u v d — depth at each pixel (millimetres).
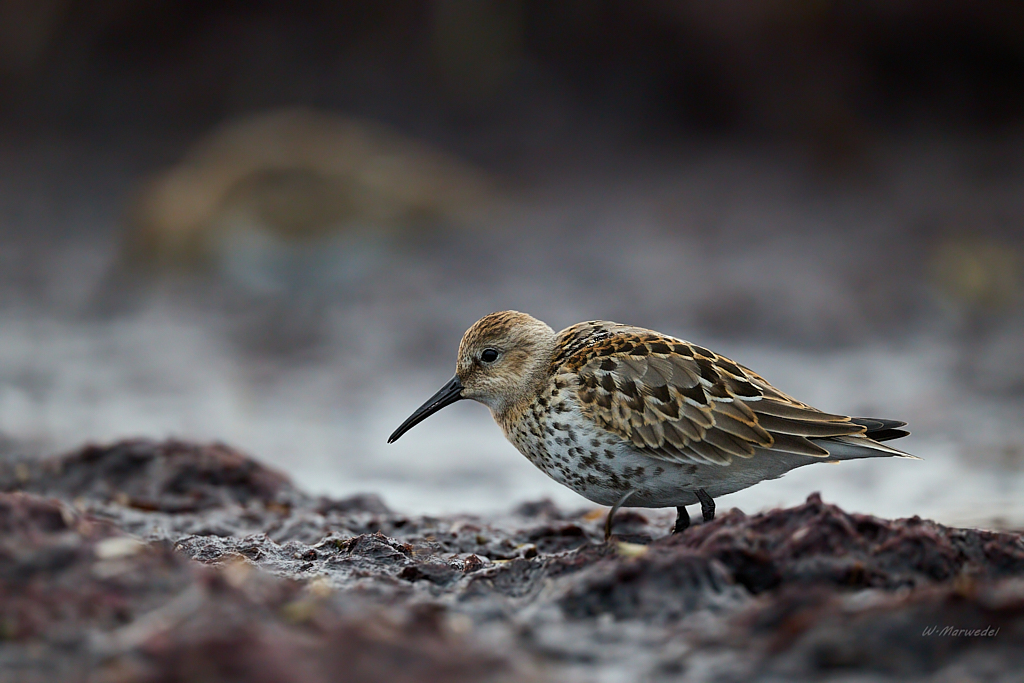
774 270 19250
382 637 4117
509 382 7957
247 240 21156
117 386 15250
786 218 22703
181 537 7293
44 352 17062
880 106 26656
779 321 16922
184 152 28391
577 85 27766
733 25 26656
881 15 26203
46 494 9273
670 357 7199
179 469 9375
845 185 24703
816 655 4270
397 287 20047
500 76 27828
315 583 5688
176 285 20984
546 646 4504
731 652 4398
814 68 26484
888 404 13234
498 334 8039
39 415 13891
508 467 11914
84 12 29281
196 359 16672
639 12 27234
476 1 27609
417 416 8312
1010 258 18828
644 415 7035
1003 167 24641
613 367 7223
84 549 4613
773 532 5395
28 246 23734
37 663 4008
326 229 21391
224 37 29031
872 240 20906
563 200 24703
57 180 27594
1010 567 5473
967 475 10469
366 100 28109
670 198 24281
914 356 15359
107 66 29422
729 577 5020
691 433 6988
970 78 26562
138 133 28953
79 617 4266
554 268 20219
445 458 12227
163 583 4504
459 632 4523
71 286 21031
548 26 27688
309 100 28312
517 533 7863
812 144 26266
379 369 15922
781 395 7203
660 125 27438
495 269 20453
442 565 6152
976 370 14539
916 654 4234
